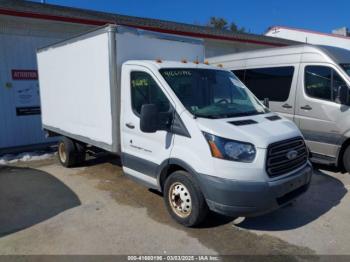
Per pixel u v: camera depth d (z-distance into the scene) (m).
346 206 5.05
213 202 3.93
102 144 5.70
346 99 6.24
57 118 7.35
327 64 6.60
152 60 5.09
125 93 5.11
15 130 9.87
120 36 5.17
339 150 6.46
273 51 7.71
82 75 6.02
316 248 3.90
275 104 7.52
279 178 3.98
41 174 7.12
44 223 4.71
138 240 4.16
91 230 4.45
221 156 3.83
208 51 15.15
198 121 4.11
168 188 4.56
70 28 10.51
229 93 5.08
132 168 5.18
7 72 9.53
